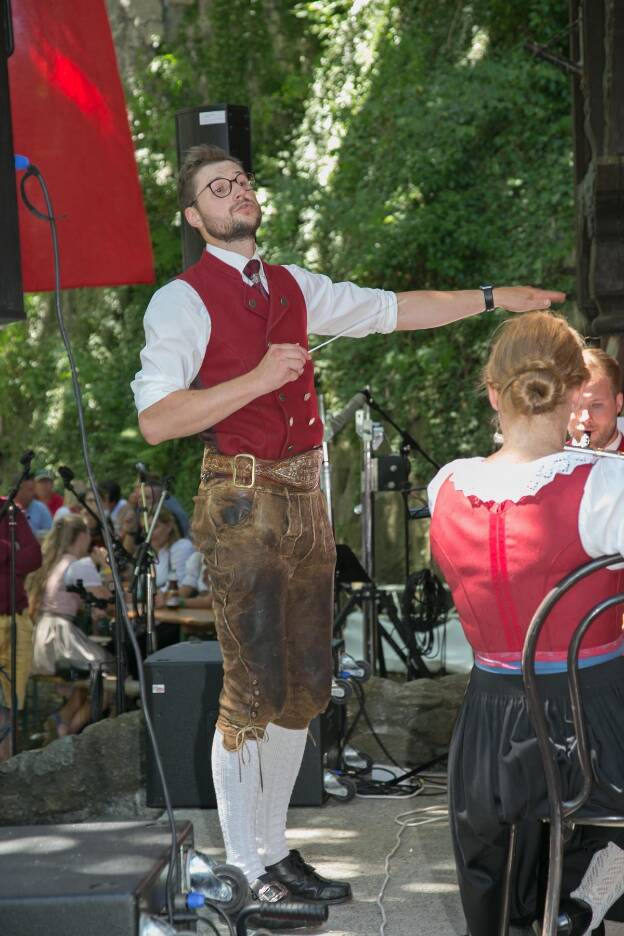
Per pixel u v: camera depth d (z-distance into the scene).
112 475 14.80
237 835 2.79
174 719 3.84
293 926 2.72
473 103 11.73
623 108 4.82
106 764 4.11
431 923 2.79
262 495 2.73
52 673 5.95
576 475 1.99
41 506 10.92
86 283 4.79
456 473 2.14
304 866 2.98
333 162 13.05
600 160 5.09
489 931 2.16
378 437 5.66
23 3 4.74
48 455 15.38
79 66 4.76
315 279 2.96
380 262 12.23
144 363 2.69
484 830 2.05
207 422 2.54
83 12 4.79
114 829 2.01
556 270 11.38
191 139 4.31
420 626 6.15
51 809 4.08
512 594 2.00
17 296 2.55
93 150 4.77
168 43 14.91
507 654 2.05
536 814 2.00
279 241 13.18
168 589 6.89
